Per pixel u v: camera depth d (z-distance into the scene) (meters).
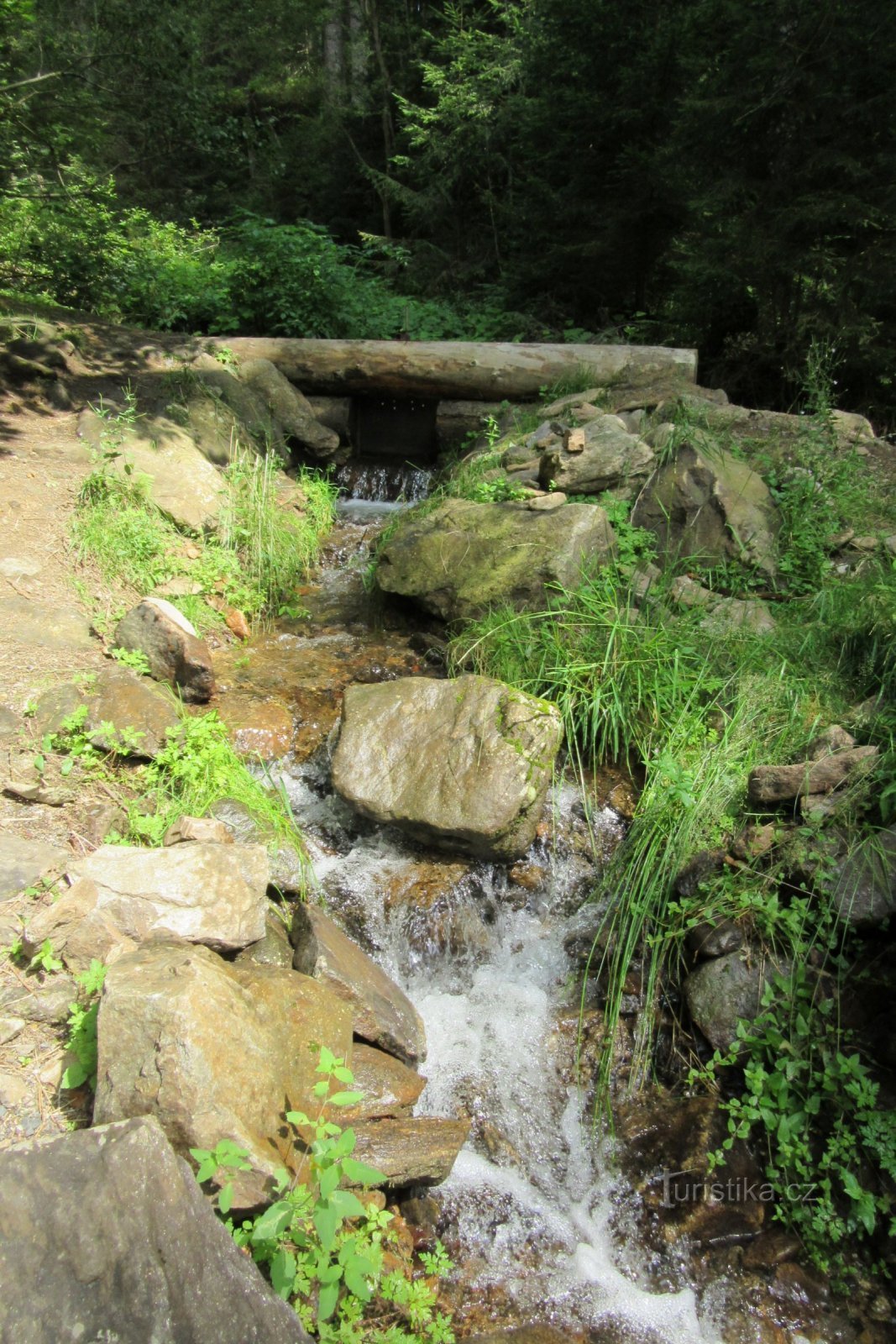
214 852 3.29
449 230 16.66
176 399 7.74
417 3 19.62
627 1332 2.90
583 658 4.81
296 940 3.55
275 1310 2.14
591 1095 3.50
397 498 8.54
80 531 5.78
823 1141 3.27
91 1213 2.06
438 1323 2.78
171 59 10.80
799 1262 3.08
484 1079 3.51
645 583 5.47
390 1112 3.12
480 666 4.93
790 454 6.64
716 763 4.10
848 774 3.79
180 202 18.06
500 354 8.47
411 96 19.03
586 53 11.60
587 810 4.30
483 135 15.21
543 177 12.94
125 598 5.54
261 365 8.69
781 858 3.71
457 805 3.95
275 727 4.79
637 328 11.25
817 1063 3.35
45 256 9.88
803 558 5.67
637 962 3.75
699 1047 3.54
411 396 8.83
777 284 9.24
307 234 10.56
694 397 7.57
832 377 9.27
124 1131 2.17
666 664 4.75
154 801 3.96
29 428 6.94
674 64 10.89
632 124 11.48
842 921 3.48
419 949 3.90
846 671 4.70
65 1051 2.88
